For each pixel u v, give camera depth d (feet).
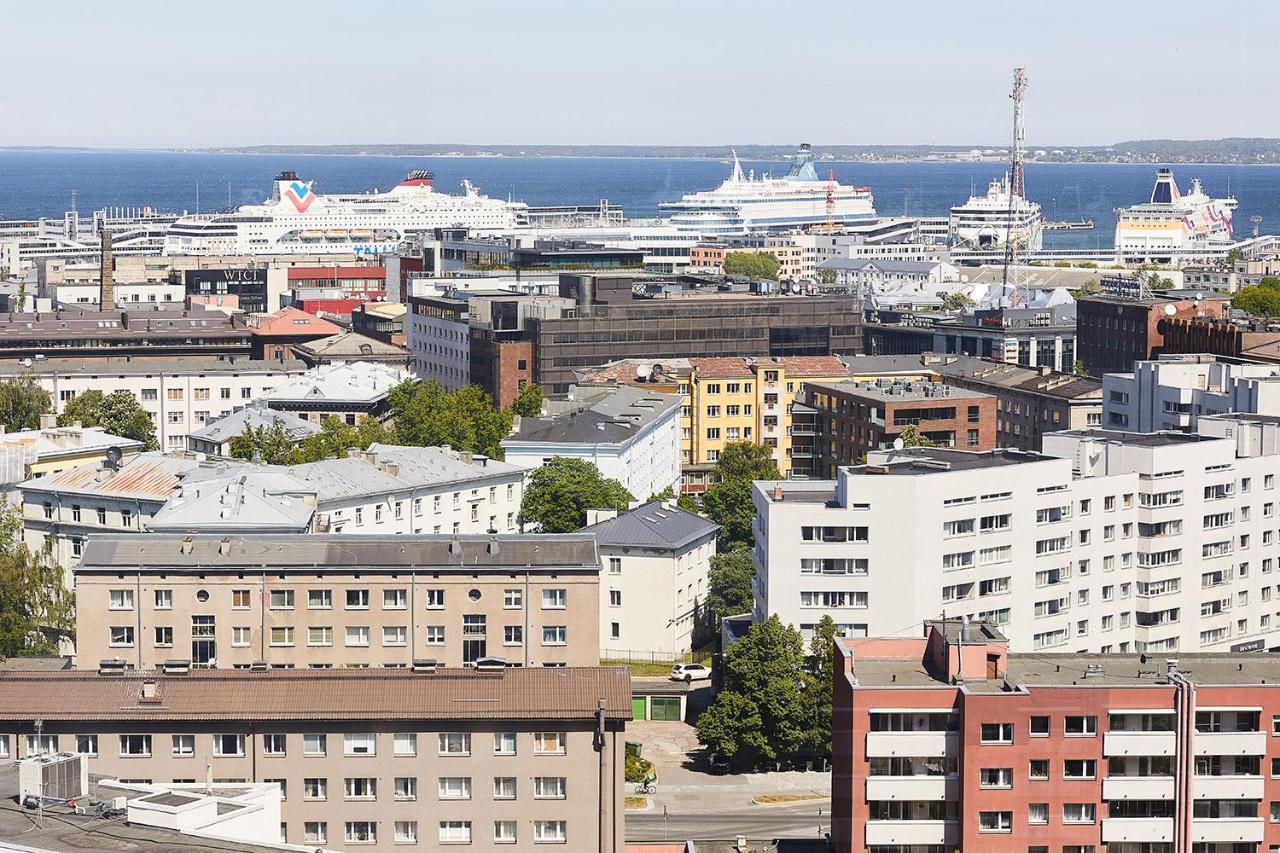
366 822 563.48
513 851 564.30
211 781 539.29
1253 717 529.04
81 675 573.74
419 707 560.61
